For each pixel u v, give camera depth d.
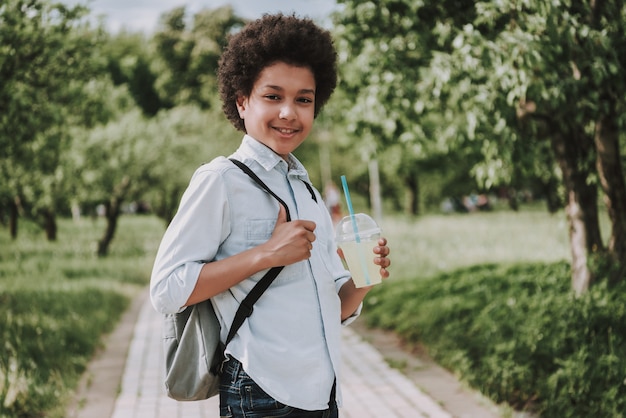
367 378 6.57
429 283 10.23
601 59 5.29
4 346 6.57
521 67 5.37
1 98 7.26
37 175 10.77
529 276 8.26
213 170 2.21
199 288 2.11
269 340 2.17
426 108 7.13
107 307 10.92
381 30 6.99
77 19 7.59
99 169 18.64
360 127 7.67
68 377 6.52
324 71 2.35
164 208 21.86
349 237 2.44
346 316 2.51
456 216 27.20
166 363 2.27
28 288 10.95
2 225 23.03
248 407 2.16
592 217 6.80
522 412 5.06
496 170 7.10
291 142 2.28
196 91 41.62
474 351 6.39
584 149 6.79
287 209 2.24
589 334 5.49
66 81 8.21
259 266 2.12
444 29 6.03
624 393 4.63
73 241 22.53
